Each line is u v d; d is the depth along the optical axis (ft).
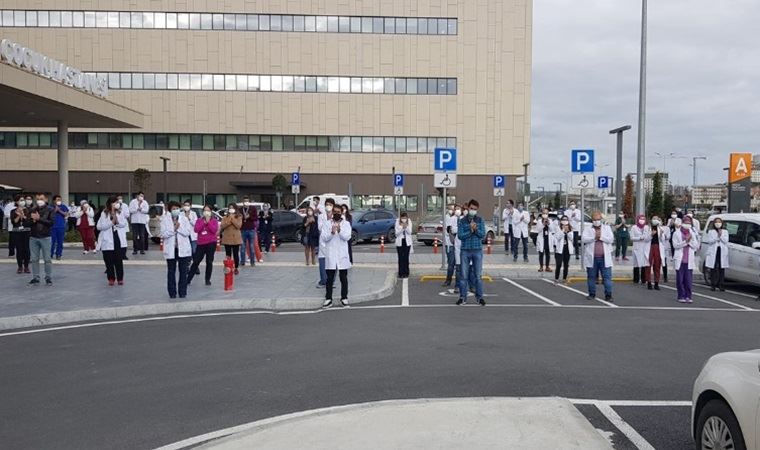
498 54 175.01
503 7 174.91
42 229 48.16
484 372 24.98
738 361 14.43
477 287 43.04
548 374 24.76
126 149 172.65
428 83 175.11
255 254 68.69
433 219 108.47
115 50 168.45
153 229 94.99
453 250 52.03
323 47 172.86
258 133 173.06
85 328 34.37
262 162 173.78
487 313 39.50
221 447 16.42
